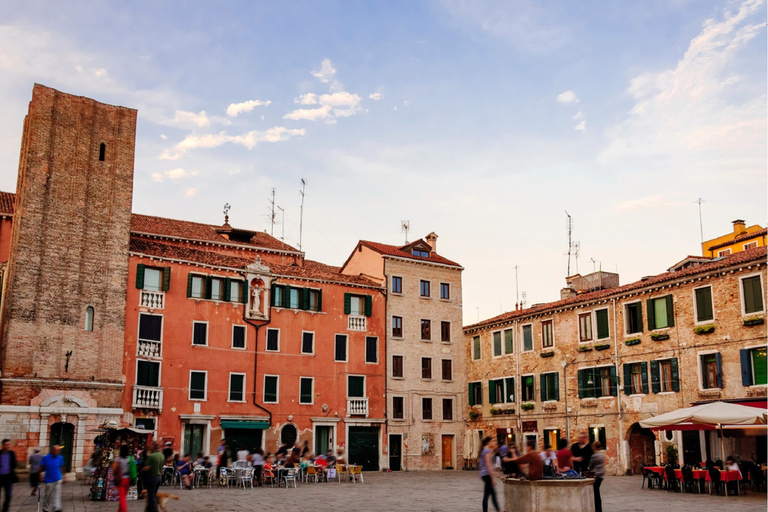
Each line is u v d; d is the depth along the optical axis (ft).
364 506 71.56
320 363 143.43
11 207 131.23
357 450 144.46
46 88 121.19
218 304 133.69
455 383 161.38
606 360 135.23
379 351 151.64
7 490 60.59
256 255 145.89
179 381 126.52
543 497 53.57
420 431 153.79
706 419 84.17
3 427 107.04
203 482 102.58
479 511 66.33
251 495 84.74
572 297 150.30
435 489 95.86
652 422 90.79
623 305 133.28
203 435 127.54
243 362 134.31
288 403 137.69
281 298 142.51
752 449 104.27
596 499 59.21
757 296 110.63
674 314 123.24
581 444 64.39
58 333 115.14
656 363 125.18
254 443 132.67
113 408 116.98
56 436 112.06
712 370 116.47
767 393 103.91
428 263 162.40
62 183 120.26
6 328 111.14
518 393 156.04
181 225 155.22
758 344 108.99
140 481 80.69
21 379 109.81
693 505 71.15
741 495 82.84
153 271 128.57
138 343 123.24
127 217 126.11
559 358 146.20
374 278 159.33
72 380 114.01
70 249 118.93
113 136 127.75
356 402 145.48
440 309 163.12
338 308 148.46
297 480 112.37
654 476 94.38
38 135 118.93
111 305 121.19
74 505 72.74
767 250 113.80
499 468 131.34
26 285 113.50
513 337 159.74
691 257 135.85
